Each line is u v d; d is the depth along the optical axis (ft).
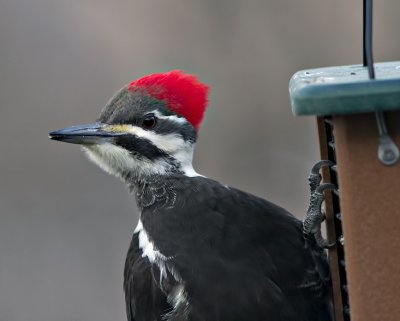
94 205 52.08
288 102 50.26
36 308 50.29
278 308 29.07
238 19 51.26
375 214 24.99
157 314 29.91
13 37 53.47
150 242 30.63
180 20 51.98
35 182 52.54
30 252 51.19
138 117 32.37
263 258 29.48
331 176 29.19
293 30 50.83
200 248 29.76
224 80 50.57
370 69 24.25
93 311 50.06
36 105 53.21
